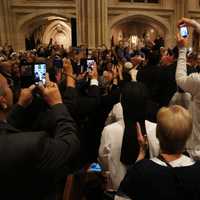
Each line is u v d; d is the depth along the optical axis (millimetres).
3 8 17906
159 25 20109
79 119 2842
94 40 17844
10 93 1422
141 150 1824
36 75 2600
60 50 13055
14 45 18688
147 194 1303
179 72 2504
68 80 2799
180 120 1394
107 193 2223
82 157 2727
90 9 17406
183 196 1273
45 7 18625
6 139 1194
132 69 4895
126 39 22016
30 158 1161
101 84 4621
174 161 1387
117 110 2412
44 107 2037
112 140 2158
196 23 2689
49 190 1323
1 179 1157
